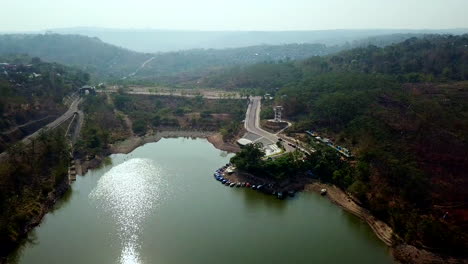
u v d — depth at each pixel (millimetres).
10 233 121500
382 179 145875
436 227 117750
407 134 172000
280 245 124750
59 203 152750
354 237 129750
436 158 152375
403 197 135750
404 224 125125
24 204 138750
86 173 184000
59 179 162250
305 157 179875
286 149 194375
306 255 119562
